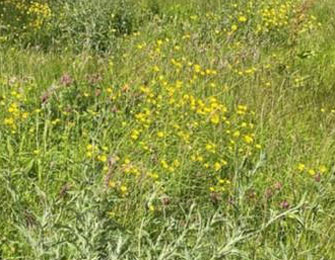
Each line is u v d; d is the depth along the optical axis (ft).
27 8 37.04
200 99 24.57
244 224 13.88
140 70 25.90
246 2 38.83
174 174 19.03
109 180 17.16
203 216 17.49
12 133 20.16
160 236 13.99
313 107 26.48
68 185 17.37
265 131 22.79
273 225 17.38
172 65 27.25
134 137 20.29
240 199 16.62
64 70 25.91
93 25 31.96
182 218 17.38
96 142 20.18
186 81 25.91
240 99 24.89
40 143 20.27
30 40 32.35
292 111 25.17
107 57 27.94
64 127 21.47
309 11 40.96
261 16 36.81
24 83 23.84
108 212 15.42
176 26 35.60
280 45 34.99
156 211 17.49
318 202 17.31
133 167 18.76
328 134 23.11
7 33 32.63
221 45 32.01
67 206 14.19
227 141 21.94
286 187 19.54
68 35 32.12
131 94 23.34
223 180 19.13
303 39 36.19
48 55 28.30
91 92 23.84
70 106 22.25
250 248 15.94
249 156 20.98
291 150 21.34
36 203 16.57
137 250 13.66
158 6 39.75
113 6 34.94
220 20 36.37
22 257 14.58
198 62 28.45
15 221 16.11
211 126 22.49
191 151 20.58
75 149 19.71
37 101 22.57
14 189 14.74
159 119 22.47
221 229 16.84
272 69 29.86
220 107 23.25
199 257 13.14
